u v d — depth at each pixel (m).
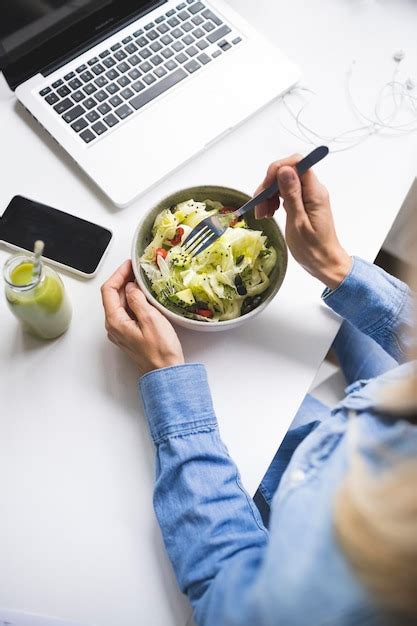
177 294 0.59
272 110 0.77
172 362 0.59
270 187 0.58
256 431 0.61
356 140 0.75
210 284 0.60
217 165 0.73
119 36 0.76
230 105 0.75
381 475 0.37
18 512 0.57
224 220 0.62
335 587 0.36
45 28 0.71
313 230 0.60
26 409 0.61
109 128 0.72
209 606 0.47
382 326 0.64
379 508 0.35
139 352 0.59
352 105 0.77
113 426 0.61
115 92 0.74
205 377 0.59
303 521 0.42
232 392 0.62
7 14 0.66
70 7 0.71
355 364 0.84
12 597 0.55
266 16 0.83
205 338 0.65
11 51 0.71
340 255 0.63
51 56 0.74
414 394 0.40
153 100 0.74
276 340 0.65
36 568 0.56
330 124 0.76
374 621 0.35
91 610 0.54
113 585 0.55
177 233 0.61
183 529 0.53
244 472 0.59
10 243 0.67
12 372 0.63
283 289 0.67
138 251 0.62
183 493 0.54
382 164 0.74
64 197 0.71
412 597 0.33
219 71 0.76
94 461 0.59
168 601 0.55
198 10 0.79
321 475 0.44
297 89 0.78
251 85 0.76
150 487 0.59
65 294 0.61
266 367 0.64
